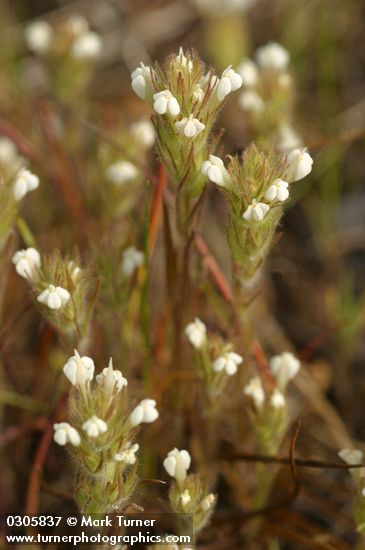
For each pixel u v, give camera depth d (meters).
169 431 0.29
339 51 0.43
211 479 0.29
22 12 0.43
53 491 0.28
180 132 0.23
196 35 0.43
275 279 0.36
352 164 0.38
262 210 0.24
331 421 0.32
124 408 0.23
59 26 0.34
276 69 0.31
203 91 0.24
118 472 0.23
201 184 0.25
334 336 0.34
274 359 0.27
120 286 0.28
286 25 0.41
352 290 0.35
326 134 0.38
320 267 0.36
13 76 0.38
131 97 0.40
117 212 0.31
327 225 0.36
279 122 0.30
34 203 0.35
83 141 0.37
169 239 0.26
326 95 0.40
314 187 0.37
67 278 0.25
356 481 0.25
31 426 0.30
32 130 0.35
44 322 0.31
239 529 0.28
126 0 0.44
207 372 0.26
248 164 0.24
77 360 0.23
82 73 0.34
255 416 0.27
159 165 0.28
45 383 0.32
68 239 0.34
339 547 0.28
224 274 0.35
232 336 0.27
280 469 0.29
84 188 0.35
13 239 0.26
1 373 0.32
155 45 0.43
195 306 0.28
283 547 0.30
